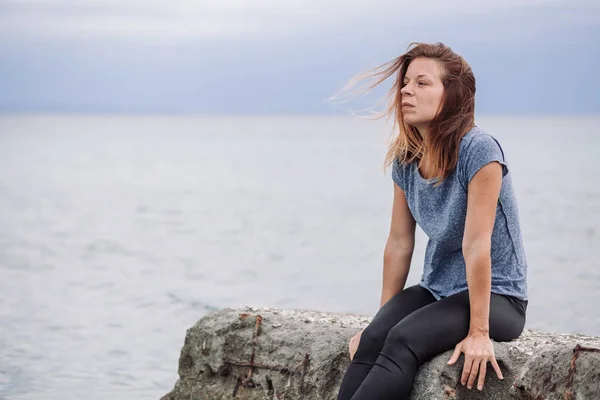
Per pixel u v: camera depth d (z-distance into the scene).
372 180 49.81
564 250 20.39
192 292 15.15
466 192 4.95
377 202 36.22
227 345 6.09
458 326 4.89
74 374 9.25
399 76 5.22
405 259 5.48
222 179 50.69
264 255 20.91
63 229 26.22
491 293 5.06
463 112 4.99
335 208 33.84
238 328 6.08
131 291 15.15
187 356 6.31
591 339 5.57
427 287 5.29
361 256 20.69
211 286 15.95
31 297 14.36
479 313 4.83
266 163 69.19
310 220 29.61
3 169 57.47
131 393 8.55
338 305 14.11
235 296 14.83
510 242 5.08
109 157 77.31
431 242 5.30
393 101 5.31
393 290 5.51
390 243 5.51
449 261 5.21
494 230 5.02
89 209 32.97
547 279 16.25
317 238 24.62
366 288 15.77
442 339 4.87
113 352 10.30
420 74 5.01
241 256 20.72
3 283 15.96
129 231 26.06
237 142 127.62
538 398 4.75
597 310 13.16
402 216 5.47
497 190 4.84
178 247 22.44
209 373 6.16
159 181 48.72
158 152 90.19
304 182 48.25
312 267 18.77
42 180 48.16
